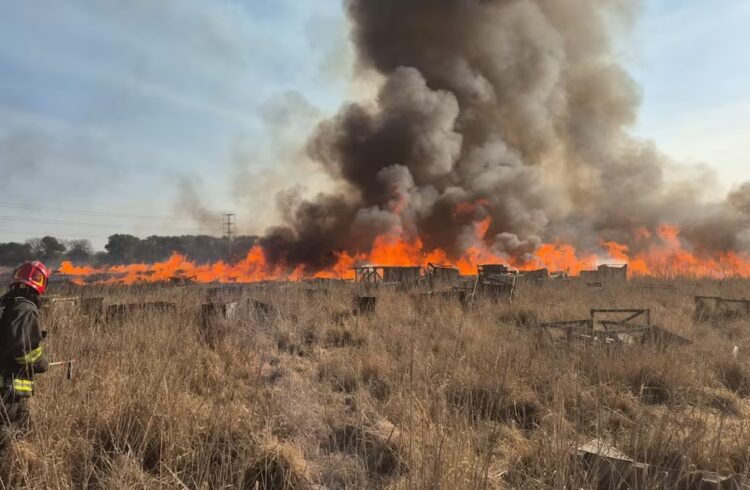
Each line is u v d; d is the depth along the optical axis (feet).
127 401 14.19
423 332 28.09
